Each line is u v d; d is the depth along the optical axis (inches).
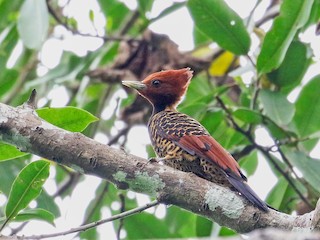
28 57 603.5
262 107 499.5
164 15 563.2
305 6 450.0
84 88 562.3
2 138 341.7
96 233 538.6
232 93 587.2
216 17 486.6
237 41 487.5
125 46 562.6
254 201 333.1
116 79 559.8
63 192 567.5
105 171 338.0
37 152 340.2
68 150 337.1
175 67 557.0
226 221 334.3
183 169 409.7
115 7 636.7
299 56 480.7
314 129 502.0
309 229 318.0
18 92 593.0
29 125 339.6
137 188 340.5
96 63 583.5
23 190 363.3
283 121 466.6
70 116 370.6
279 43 460.1
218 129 517.7
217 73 586.6
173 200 339.3
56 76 563.2
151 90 468.1
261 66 468.1
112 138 576.1
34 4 511.2
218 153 391.5
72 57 575.5
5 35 562.3
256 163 557.6
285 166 517.3
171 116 428.8
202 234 482.6
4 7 564.1
